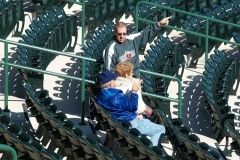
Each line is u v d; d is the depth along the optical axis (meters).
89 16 26.31
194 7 28.48
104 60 21.86
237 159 22.83
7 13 25.11
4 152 17.98
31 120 22.17
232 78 25.52
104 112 20.80
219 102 23.67
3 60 23.83
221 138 22.94
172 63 25.41
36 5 26.30
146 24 26.94
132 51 21.86
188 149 20.78
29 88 21.17
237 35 27.47
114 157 19.31
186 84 25.94
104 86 20.89
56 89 23.95
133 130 20.22
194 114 24.64
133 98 20.72
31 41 23.45
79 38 26.41
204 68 25.69
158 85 23.83
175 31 27.91
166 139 22.48
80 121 22.56
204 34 26.52
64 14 25.47
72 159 20.12
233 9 28.62
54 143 20.62
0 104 22.83
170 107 24.75
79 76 23.95
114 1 27.06
